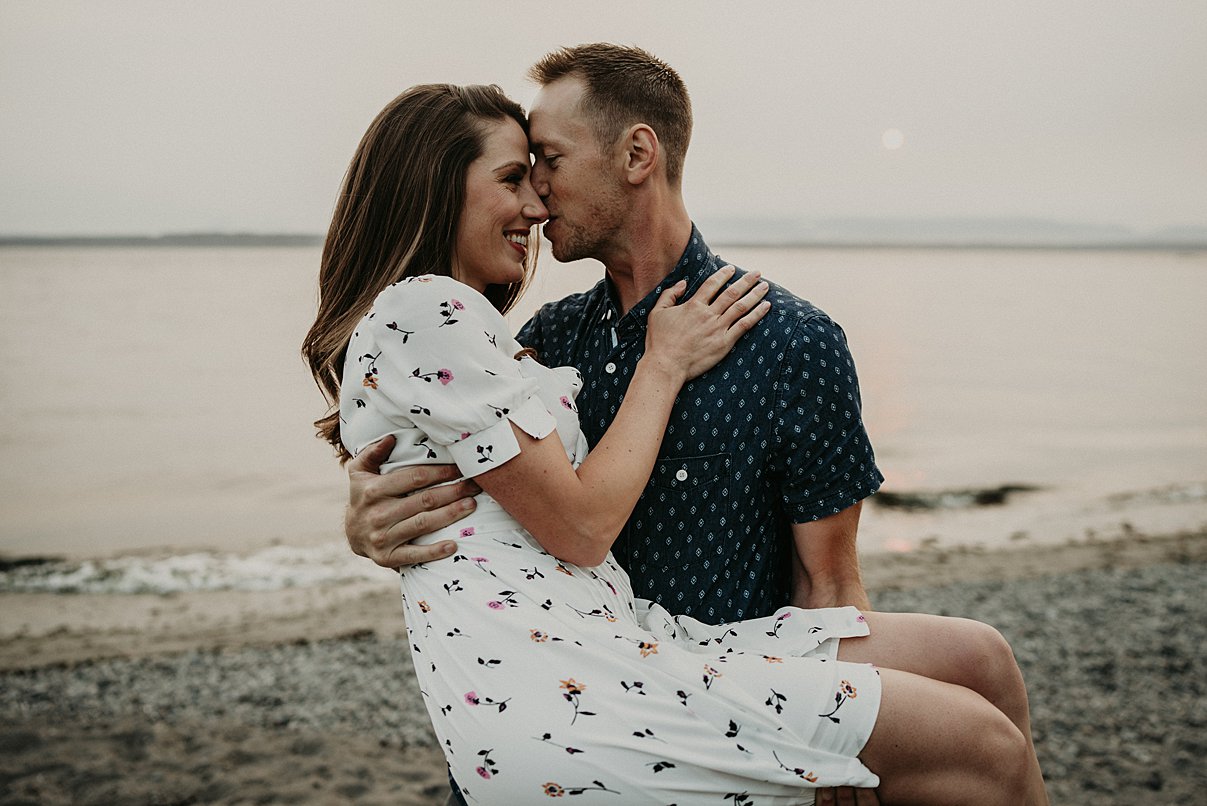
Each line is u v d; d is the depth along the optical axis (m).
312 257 139.50
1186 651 8.66
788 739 1.86
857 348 43.12
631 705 1.85
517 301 2.51
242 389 30.06
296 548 13.73
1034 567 12.55
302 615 10.53
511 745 1.85
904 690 1.91
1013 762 1.92
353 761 6.49
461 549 2.04
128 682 8.29
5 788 6.03
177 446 21.83
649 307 2.45
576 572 2.09
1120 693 7.62
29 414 25.77
